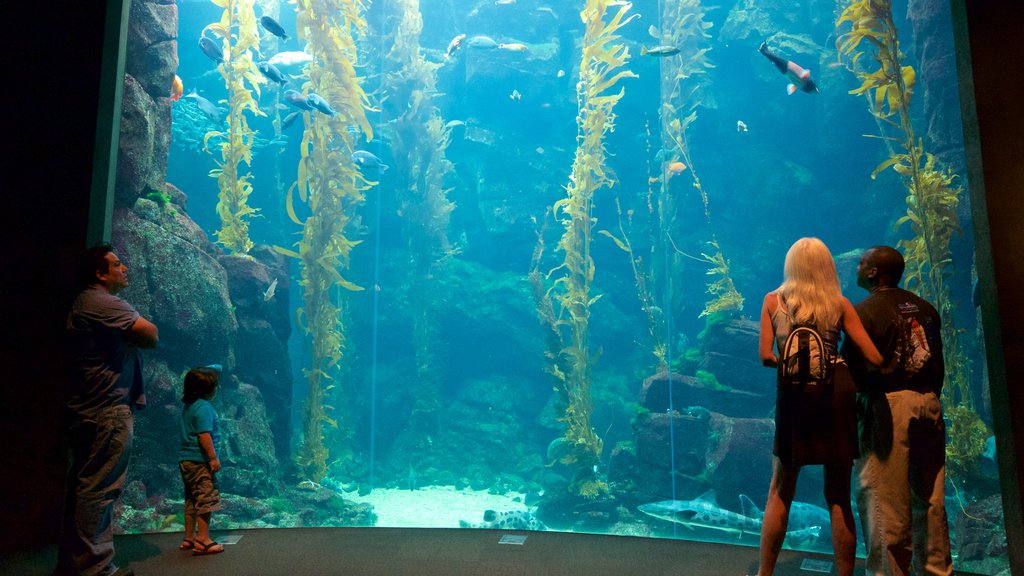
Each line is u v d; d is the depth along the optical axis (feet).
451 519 39.11
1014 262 10.34
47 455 12.31
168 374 27.53
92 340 11.46
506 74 65.72
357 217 58.95
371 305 61.62
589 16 35.14
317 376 34.58
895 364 10.48
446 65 69.72
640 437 34.01
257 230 67.51
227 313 30.63
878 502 10.41
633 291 65.57
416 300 59.36
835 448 9.88
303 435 34.71
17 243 12.58
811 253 10.66
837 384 10.06
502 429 58.70
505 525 33.47
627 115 68.69
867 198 63.36
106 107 13.19
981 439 24.25
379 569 12.30
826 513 30.50
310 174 35.35
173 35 29.86
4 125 12.75
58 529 12.25
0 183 12.64
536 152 67.41
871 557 10.52
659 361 46.80
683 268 64.03
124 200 26.63
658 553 13.53
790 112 66.69
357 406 58.03
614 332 63.00
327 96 35.27
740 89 69.05
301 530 15.30
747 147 68.03
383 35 64.75
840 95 62.59
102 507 11.36
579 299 35.47
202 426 13.57
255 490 29.94
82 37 12.98
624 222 66.54
